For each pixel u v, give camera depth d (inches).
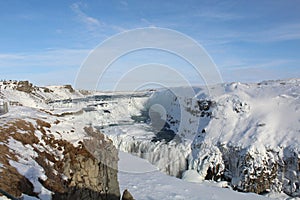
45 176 243.8
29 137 293.0
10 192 189.9
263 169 753.0
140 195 502.6
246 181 754.2
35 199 200.2
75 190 281.3
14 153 250.2
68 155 304.5
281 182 731.4
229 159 826.2
